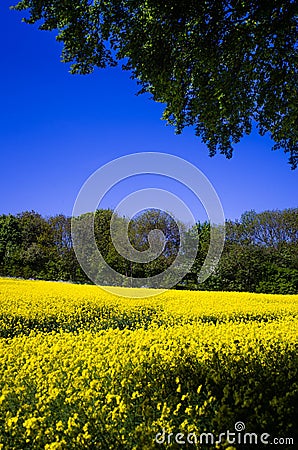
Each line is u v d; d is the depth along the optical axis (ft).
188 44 24.00
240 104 26.27
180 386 15.90
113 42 24.62
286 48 23.70
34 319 41.11
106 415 14.48
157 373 17.89
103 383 17.48
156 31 23.02
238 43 23.08
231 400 14.96
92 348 23.91
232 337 27.12
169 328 32.60
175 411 13.92
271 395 15.14
